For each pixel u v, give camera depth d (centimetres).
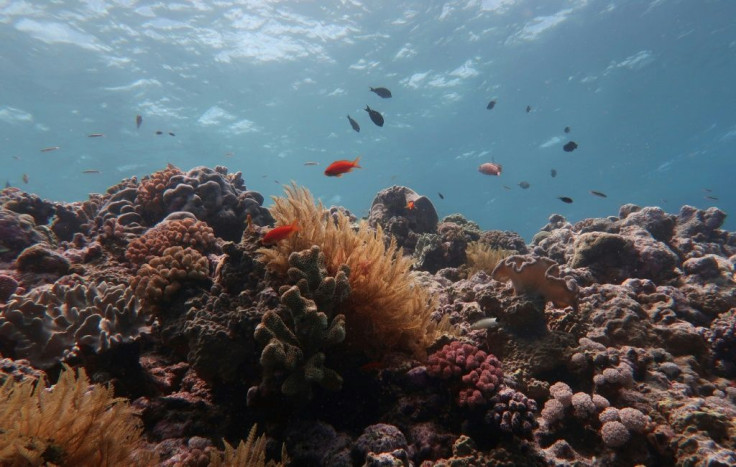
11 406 187
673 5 2259
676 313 535
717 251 793
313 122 3366
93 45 2184
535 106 3269
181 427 302
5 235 582
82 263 557
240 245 374
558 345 407
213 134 3412
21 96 2584
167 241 543
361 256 356
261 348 305
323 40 2389
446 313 476
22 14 1927
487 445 312
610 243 658
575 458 308
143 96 2716
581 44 2562
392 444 272
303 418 304
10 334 347
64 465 189
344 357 341
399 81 2842
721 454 281
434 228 994
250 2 2045
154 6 1980
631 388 369
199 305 347
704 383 397
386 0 2134
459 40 2470
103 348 328
